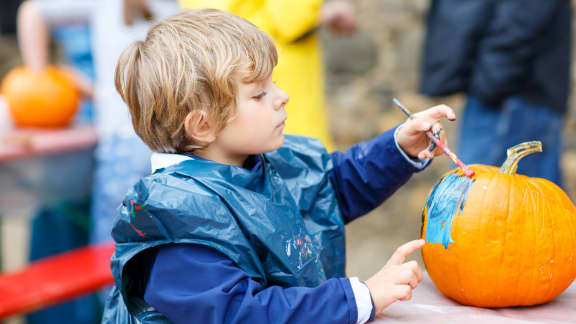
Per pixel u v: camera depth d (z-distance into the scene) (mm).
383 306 1093
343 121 4254
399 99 4102
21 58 5305
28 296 2205
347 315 1070
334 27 2877
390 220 4012
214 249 1088
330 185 1379
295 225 1193
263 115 1175
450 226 1184
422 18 3971
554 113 2736
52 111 2949
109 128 2576
